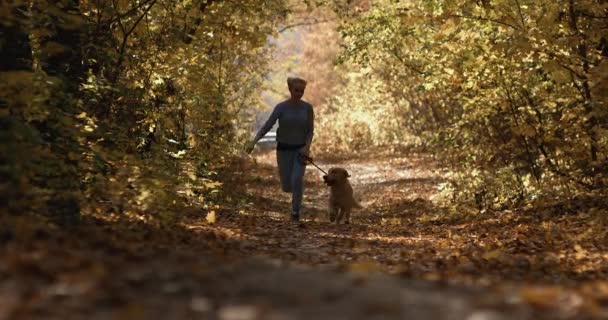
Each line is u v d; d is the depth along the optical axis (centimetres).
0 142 672
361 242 1017
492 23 1359
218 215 1265
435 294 489
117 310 430
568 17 1326
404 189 2331
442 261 842
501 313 455
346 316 423
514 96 1560
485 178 1734
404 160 3275
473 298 489
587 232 1045
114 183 859
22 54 821
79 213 807
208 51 1677
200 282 490
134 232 805
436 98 2628
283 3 2170
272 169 3156
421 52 1797
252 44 1529
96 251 604
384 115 3694
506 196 1603
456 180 1872
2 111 692
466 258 860
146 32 1295
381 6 1911
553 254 894
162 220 876
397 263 836
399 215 1723
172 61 1332
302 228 1178
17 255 509
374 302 447
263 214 1552
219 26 1506
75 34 1018
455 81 1594
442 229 1276
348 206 1330
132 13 1225
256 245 910
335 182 1314
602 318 469
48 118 860
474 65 1462
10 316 406
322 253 912
